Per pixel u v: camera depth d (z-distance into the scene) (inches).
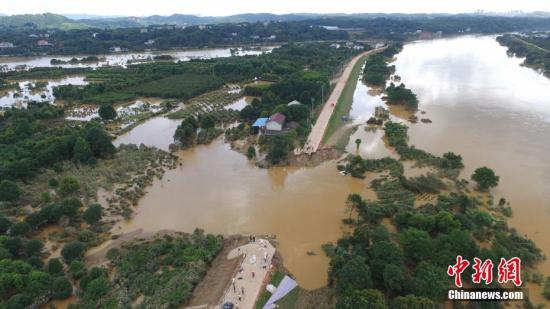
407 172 3324.3
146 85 6727.4
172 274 2084.2
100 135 3762.3
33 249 2241.6
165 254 2309.3
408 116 4936.0
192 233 2554.1
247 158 3757.4
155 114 5265.8
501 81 6953.7
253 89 6220.5
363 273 1815.9
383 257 1955.0
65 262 2235.5
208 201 2977.4
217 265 2198.6
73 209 2650.1
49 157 3420.3
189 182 3302.2
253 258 2204.7
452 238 2101.4
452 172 3203.7
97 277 2021.4
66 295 1939.0
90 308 1822.1
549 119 4712.1
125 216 2746.1
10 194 2822.3
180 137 4062.5
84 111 5487.2
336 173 3378.4
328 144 3937.0
